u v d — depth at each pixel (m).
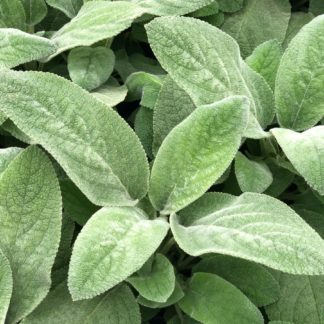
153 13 0.38
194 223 0.31
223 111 0.29
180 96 0.35
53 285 0.32
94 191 0.30
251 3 0.44
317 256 0.27
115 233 0.29
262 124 0.36
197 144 0.30
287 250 0.27
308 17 0.44
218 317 0.30
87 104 0.31
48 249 0.30
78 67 0.37
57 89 0.30
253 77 0.36
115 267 0.27
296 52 0.35
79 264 0.27
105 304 0.30
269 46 0.38
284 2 0.44
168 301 0.31
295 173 0.35
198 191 0.31
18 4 0.40
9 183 0.30
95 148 0.31
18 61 0.34
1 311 0.29
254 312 0.30
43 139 0.29
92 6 0.39
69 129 0.30
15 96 0.29
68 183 0.33
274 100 0.36
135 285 0.30
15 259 0.30
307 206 0.37
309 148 0.31
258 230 0.29
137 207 0.32
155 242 0.29
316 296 0.32
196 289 0.31
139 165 0.32
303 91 0.35
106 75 0.38
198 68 0.33
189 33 0.34
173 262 0.35
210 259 0.33
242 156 0.34
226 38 0.35
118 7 0.37
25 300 0.30
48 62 0.41
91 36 0.37
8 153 0.32
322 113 0.35
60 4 0.41
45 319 0.30
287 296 0.32
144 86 0.37
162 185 0.32
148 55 0.45
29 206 0.30
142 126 0.36
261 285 0.32
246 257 0.27
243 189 0.33
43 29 0.43
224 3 0.43
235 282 0.32
